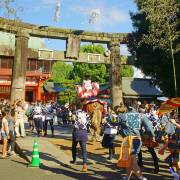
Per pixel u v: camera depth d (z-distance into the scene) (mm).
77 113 12414
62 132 24781
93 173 11859
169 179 10883
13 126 15641
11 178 10891
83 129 12289
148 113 16000
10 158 14812
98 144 17984
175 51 22562
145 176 11273
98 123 18641
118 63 30297
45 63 51438
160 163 13484
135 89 46344
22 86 27906
